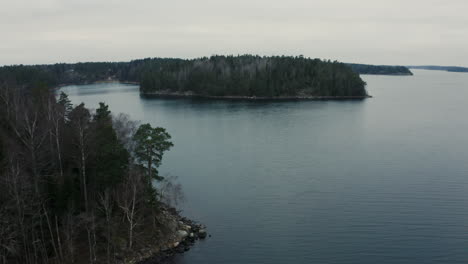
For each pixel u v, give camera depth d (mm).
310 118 162125
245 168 88688
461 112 175000
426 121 150000
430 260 48625
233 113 179375
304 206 65812
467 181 76125
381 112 179375
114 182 50250
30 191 42188
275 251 51500
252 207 65812
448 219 59469
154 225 53375
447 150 101125
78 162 48531
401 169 85250
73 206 45125
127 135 66562
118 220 51781
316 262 48781
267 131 133375
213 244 53438
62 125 54562
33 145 45188
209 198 70062
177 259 49688
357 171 84688
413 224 58125
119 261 47188
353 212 62875
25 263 42750
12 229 42062
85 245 48219
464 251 50406
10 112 56469
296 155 99875
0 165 43156
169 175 83188
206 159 97062
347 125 143500
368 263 48344
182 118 164250
